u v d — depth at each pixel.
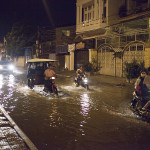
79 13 27.02
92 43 24.86
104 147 4.82
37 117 7.31
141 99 7.43
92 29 24.66
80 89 13.78
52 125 6.44
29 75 14.45
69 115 7.55
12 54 49.94
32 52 41.12
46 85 11.95
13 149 4.55
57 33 32.56
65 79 20.16
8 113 7.87
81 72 14.65
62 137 5.45
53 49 33.97
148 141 5.17
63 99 10.51
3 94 11.98
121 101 9.98
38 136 5.53
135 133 5.73
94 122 6.72
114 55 21.28
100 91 12.96
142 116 7.26
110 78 19.66
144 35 18.12
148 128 6.13
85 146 4.89
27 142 4.88
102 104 9.34
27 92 12.69
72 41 29.44
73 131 5.90
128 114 7.65
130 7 22.73
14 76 23.83
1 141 5.02
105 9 23.27
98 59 23.64
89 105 9.15
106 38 22.48
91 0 24.86
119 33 20.64
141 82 7.75
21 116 7.45
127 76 16.64
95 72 23.12
